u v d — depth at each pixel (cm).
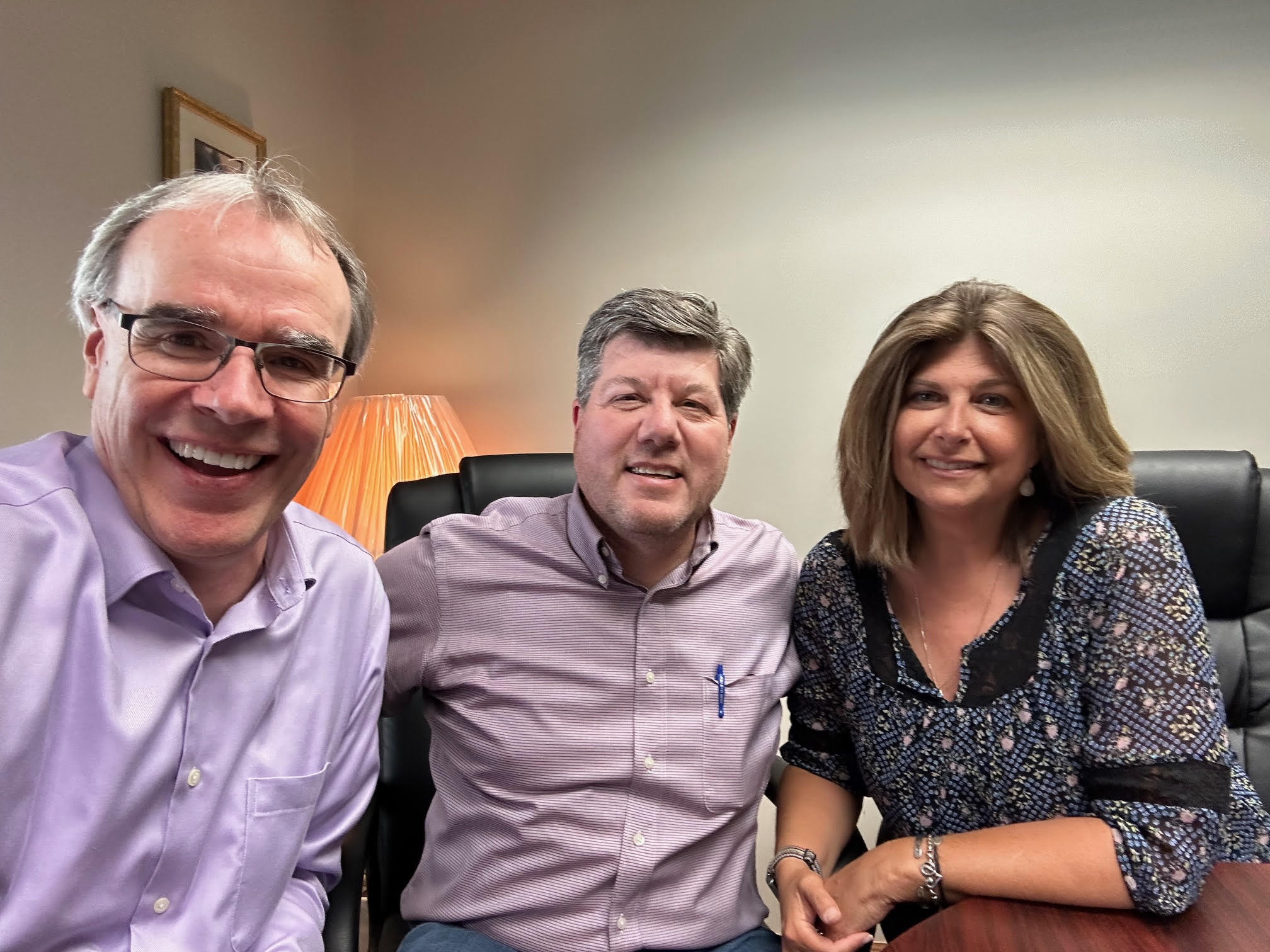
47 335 126
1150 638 88
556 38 201
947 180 179
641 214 199
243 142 171
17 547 71
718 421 107
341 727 94
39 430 126
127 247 74
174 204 75
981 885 84
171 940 76
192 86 156
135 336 73
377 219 216
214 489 75
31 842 69
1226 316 164
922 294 181
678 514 104
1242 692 128
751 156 190
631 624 108
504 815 103
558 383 207
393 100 213
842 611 114
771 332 191
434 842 111
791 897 97
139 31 143
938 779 101
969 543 104
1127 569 92
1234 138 162
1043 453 101
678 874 104
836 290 187
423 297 215
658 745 104
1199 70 163
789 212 189
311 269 79
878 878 91
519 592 109
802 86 186
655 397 103
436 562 112
